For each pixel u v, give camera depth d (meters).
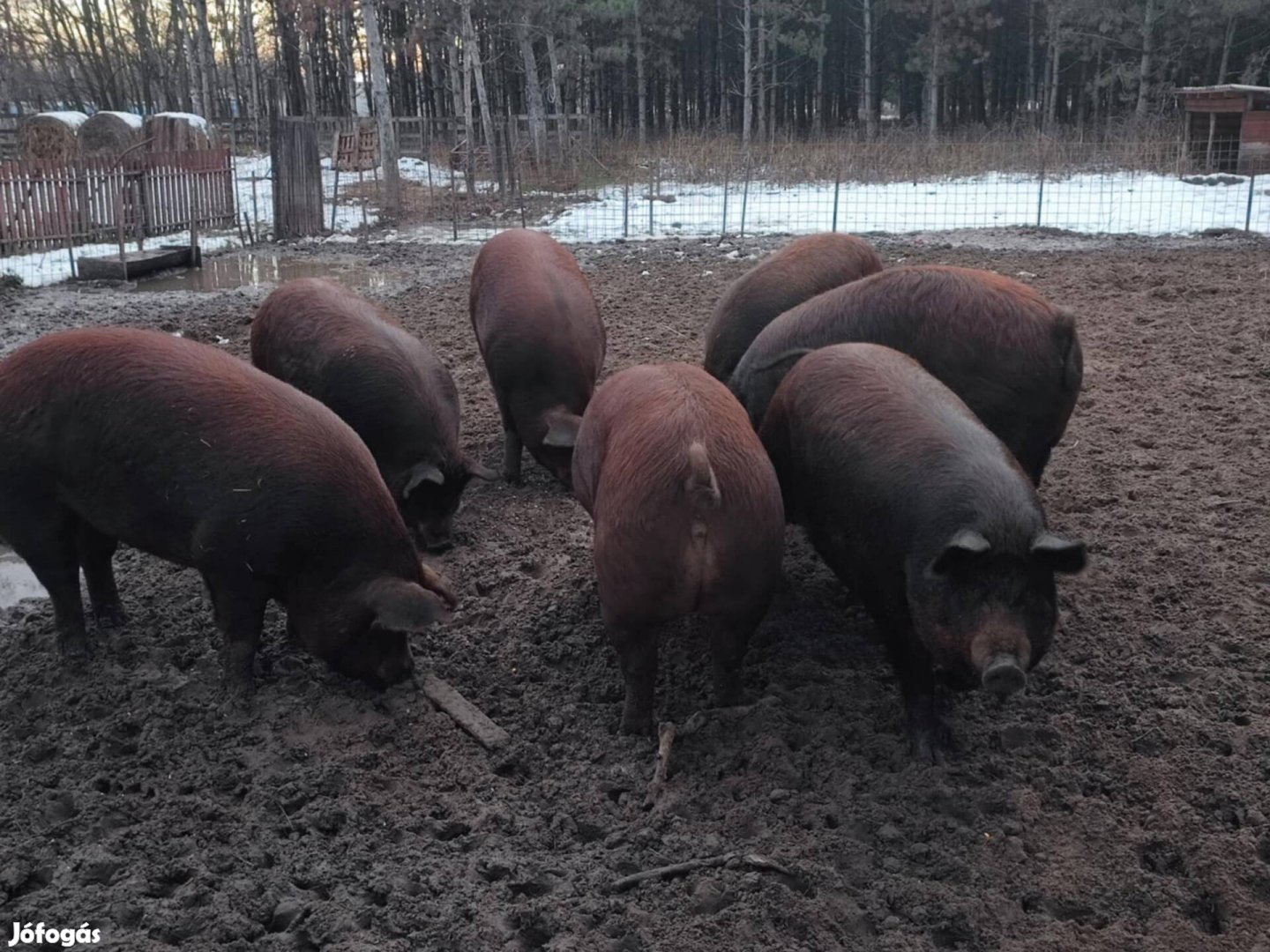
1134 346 9.87
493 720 4.64
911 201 20.89
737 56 46.41
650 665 4.36
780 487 4.75
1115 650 5.00
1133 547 5.99
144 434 4.50
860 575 4.41
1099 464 7.16
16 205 16.72
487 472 6.15
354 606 4.51
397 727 4.55
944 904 3.52
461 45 37.06
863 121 39.91
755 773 4.20
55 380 4.64
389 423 5.93
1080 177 23.05
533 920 3.45
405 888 3.61
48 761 4.45
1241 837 3.78
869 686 4.76
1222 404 8.22
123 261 14.91
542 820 3.99
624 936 3.39
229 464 4.43
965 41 36.72
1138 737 4.36
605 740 4.43
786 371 5.50
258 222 20.77
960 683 4.27
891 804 4.01
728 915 3.46
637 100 47.88
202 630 5.37
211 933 3.41
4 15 54.69
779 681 4.82
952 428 4.27
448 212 22.16
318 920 3.45
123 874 3.69
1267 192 19.75
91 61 53.03
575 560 6.05
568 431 6.20
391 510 4.68
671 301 12.29
